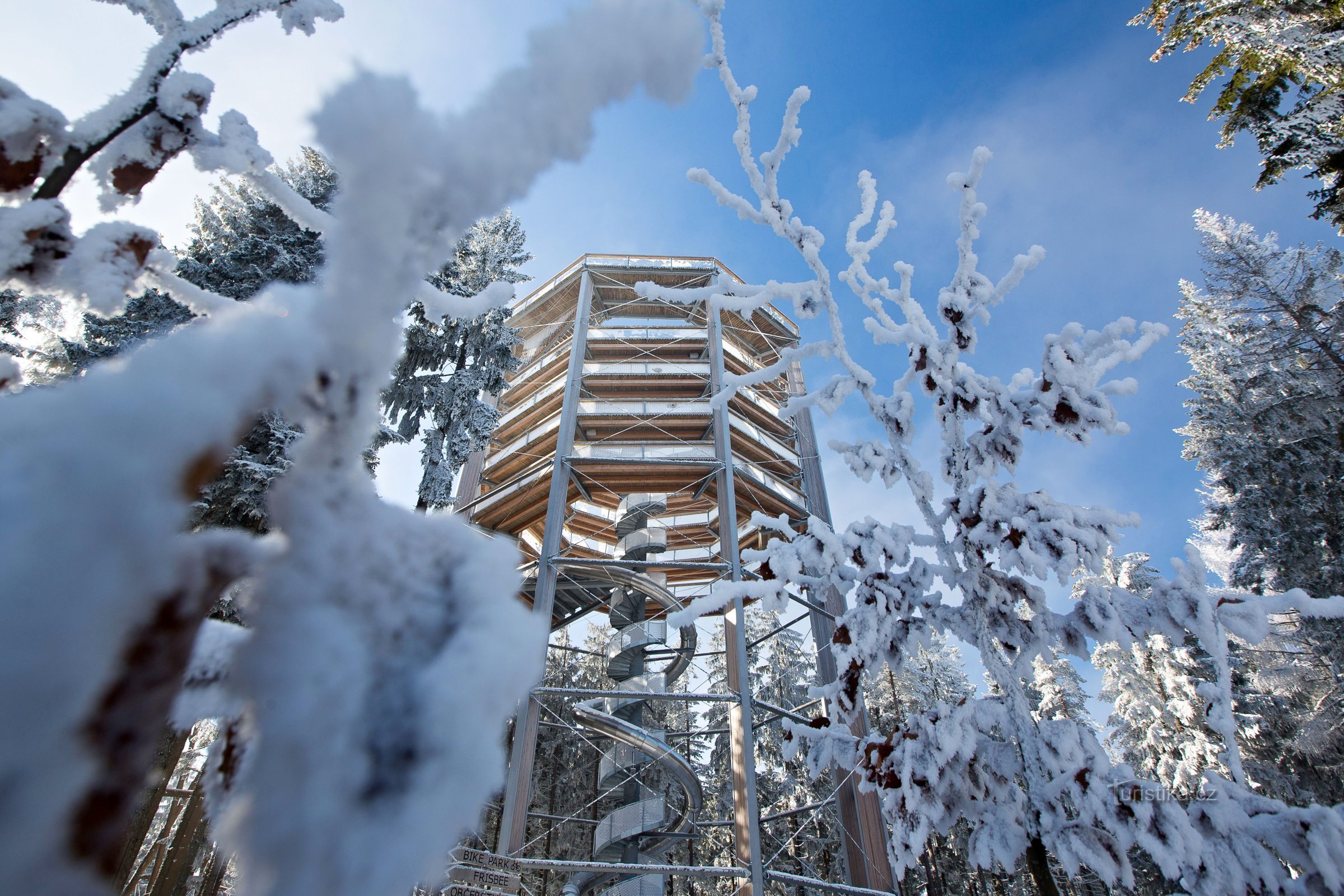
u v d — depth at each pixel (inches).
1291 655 727.7
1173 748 968.9
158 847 500.4
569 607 832.3
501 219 668.1
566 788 955.3
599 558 912.3
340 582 23.8
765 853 1031.0
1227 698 85.8
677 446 743.1
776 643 1190.3
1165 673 981.2
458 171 27.7
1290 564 694.5
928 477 111.2
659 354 851.4
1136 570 994.1
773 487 775.7
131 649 17.6
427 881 20.7
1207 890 75.3
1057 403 97.7
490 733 22.6
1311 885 72.1
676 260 909.2
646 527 769.6
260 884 20.2
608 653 710.5
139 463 16.1
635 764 637.9
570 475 721.0
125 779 17.1
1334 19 450.6
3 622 13.8
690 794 629.3
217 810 24.0
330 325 23.6
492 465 825.5
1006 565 99.4
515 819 478.3
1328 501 667.4
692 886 1079.0
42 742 14.6
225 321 23.1
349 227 25.6
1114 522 98.5
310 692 21.2
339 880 19.4
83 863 15.6
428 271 28.2
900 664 109.4
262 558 23.7
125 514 15.7
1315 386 676.1
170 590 18.9
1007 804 91.5
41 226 41.7
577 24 31.4
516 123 29.2
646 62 32.5
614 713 661.3
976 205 103.8
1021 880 970.7
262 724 21.5
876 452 115.5
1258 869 74.4
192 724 26.5
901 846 97.7
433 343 602.2
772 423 856.3
